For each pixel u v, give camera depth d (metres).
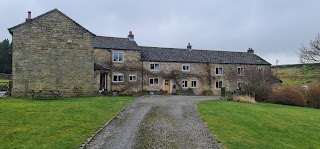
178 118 21.70
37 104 25.70
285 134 18.70
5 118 19.00
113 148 13.62
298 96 39.16
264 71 49.22
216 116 22.81
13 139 14.38
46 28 34.31
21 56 33.34
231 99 38.25
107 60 47.06
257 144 15.45
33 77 33.69
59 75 34.72
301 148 15.85
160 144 14.50
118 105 27.48
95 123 18.88
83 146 13.74
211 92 54.91
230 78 56.62
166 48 56.56
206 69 55.09
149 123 19.61
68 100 30.20
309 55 51.66
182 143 14.79
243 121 21.36
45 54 34.22
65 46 35.09
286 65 82.31
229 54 60.41
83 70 35.88
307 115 27.55
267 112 27.17
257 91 41.16
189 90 53.34
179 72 52.94
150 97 39.72
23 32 33.47
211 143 14.92
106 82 44.31
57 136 15.14
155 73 50.97
